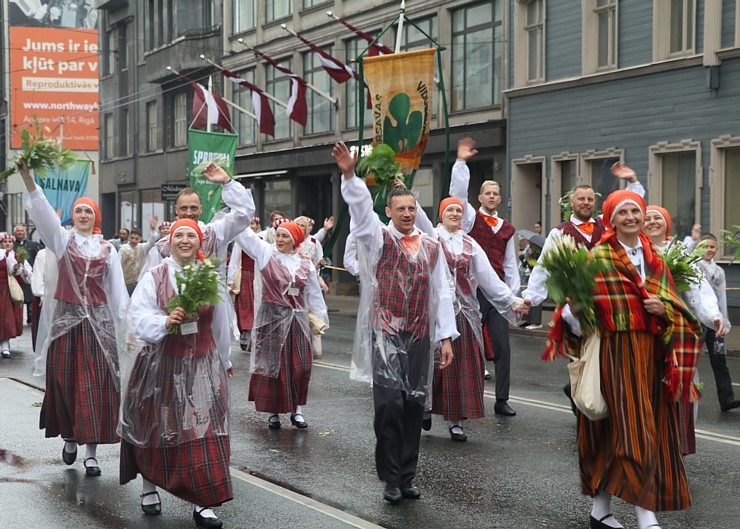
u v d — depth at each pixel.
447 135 9.31
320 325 9.43
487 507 6.50
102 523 6.14
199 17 40.47
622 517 6.29
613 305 5.49
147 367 6.10
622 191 5.67
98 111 46.94
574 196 8.94
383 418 6.57
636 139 21.03
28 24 48.66
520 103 24.02
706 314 7.10
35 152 7.25
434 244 6.68
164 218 42.12
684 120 19.95
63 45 43.53
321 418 9.69
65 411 7.39
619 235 5.68
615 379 5.48
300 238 9.34
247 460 7.91
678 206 20.42
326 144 30.92
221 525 6.06
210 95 30.14
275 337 9.14
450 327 6.64
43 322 7.57
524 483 7.11
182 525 6.10
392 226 6.65
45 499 6.69
